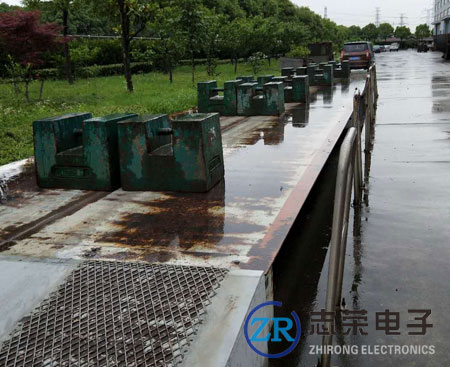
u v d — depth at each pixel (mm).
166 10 21359
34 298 2506
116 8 18000
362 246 3926
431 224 4363
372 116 9836
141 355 2014
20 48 14891
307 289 3277
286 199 4070
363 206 4922
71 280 2668
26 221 3760
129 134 4336
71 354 2062
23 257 2973
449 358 2500
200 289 2486
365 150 7238
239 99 9391
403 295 3129
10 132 8820
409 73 25344
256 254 2977
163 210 3902
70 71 23828
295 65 28156
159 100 13062
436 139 8086
